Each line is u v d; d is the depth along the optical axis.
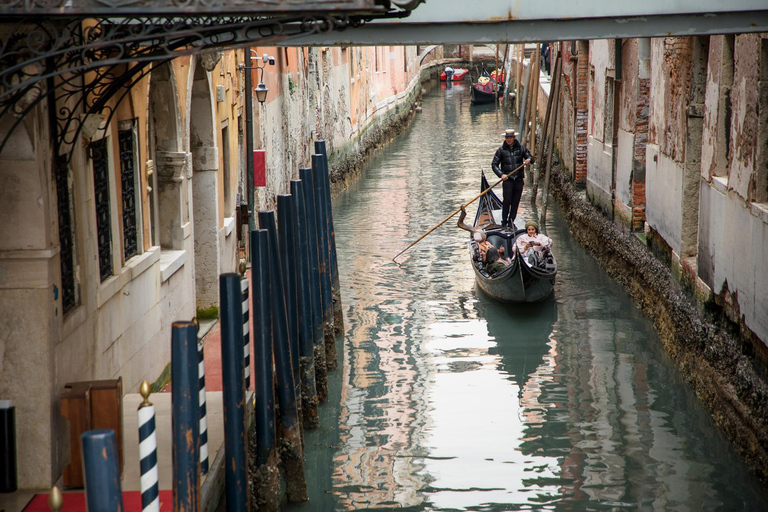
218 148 19.91
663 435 15.45
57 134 10.62
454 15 12.22
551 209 38.50
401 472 14.32
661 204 21.52
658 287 21.11
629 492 13.44
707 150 17.44
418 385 18.27
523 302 23.31
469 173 47.19
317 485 13.89
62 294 11.08
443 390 17.97
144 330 14.53
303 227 16.17
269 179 27.86
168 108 16.28
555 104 34.88
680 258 19.34
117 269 13.14
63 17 8.95
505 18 12.14
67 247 11.31
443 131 68.00
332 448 15.29
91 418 10.66
